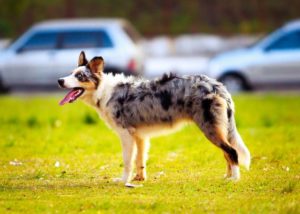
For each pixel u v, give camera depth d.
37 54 27.64
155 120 11.40
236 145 11.24
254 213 9.01
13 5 39.28
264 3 41.47
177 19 41.56
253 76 27.28
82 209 9.38
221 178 11.50
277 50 27.20
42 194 10.38
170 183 11.23
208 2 41.56
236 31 40.53
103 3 41.47
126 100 11.52
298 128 17.83
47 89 29.77
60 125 19.23
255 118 20.11
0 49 30.69
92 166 13.04
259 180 11.27
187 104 11.16
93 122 19.56
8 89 28.78
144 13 41.59
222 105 11.02
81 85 11.69
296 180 11.23
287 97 25.05
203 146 15.09
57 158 13.97
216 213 9.12
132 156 11.51
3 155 14.30
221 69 27.53
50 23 28.20
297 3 41.38
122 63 26.56
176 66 35.75
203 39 39.94
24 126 19.05
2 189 10.80
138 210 9.28
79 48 27.25
